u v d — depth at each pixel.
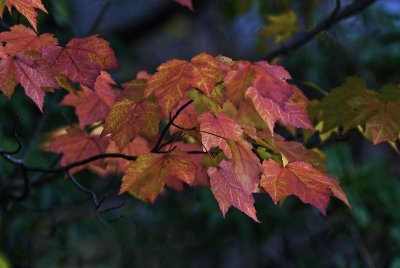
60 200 3.61
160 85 1.47
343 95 1.87
